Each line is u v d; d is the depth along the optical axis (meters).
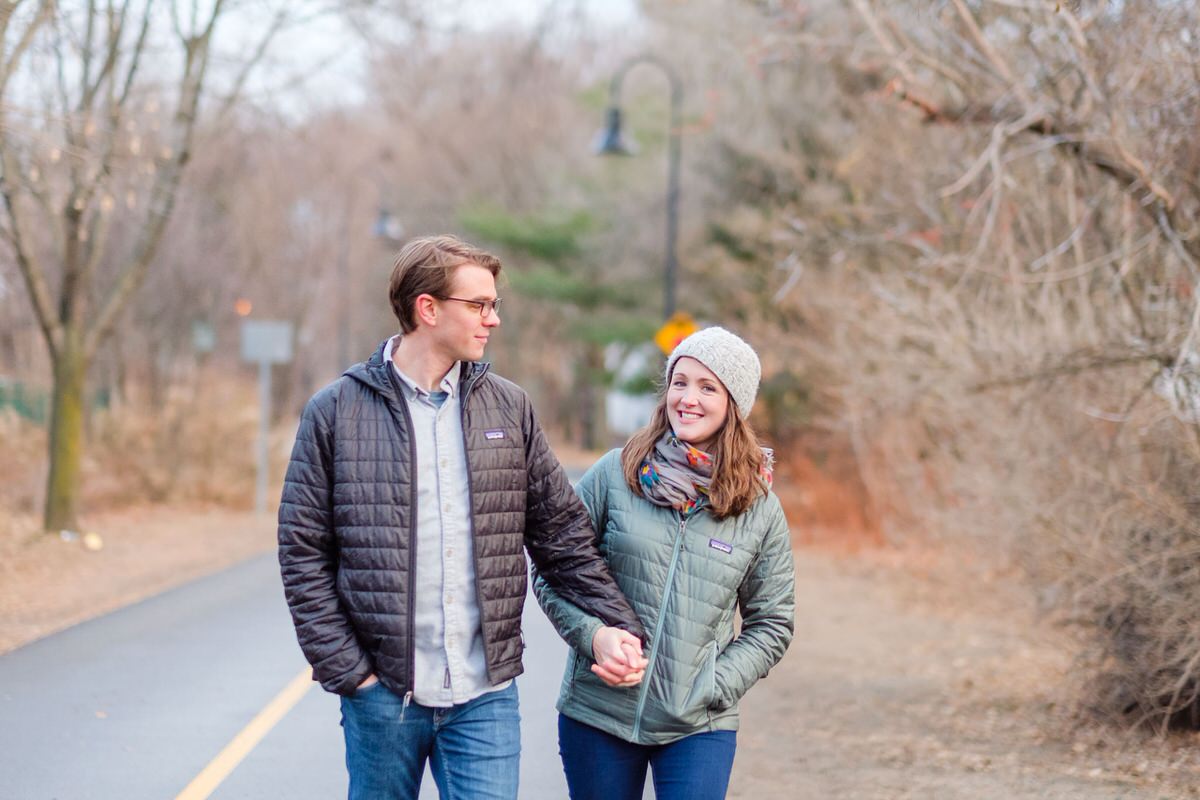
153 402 32.50
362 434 4.81
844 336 19.11
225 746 9.03
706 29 25.80
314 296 52.25
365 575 4.75
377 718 4.80
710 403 5.16
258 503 28.44
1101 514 9.48
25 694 10.55
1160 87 9.59
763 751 9.25
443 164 62.91
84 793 7.89
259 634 13.45
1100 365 9.66
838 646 14.34
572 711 5.14
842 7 13.14
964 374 12.13
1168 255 9.55
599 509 5.30
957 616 16.36
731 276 28.92
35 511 25.12
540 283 43.91
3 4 14.19
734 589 5.14
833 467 26.00
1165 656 9.16
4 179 17.91
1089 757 8.91
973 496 13.81
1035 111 9.51
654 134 38.88
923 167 14.42
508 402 5.03
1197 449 8.95
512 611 4.93
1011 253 10.49
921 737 9.68
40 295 21.58
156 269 34.25
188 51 21.77
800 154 22.64
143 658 12.12
